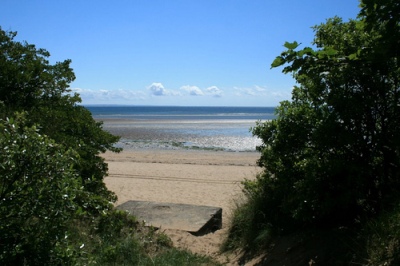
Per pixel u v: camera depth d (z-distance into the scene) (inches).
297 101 210.1
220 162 780.6
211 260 218.1
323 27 203.5
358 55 165.2
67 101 292.4
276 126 214.8
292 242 200.4
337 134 178.1
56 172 138.3
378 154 178.9
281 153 205.3
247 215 242.1
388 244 143.9
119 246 203.3
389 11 147.3
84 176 251.6
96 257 186.7
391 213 153.9
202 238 255.0
